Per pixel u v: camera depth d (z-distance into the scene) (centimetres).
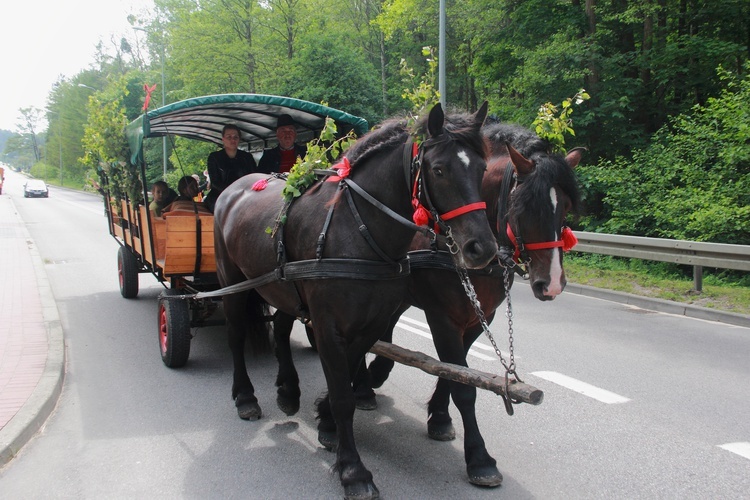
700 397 469
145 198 612
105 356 605
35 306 783
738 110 1098
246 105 614
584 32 1527
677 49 1380
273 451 383
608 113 1414
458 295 349
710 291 873
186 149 2439
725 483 329
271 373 552
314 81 2098
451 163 270
